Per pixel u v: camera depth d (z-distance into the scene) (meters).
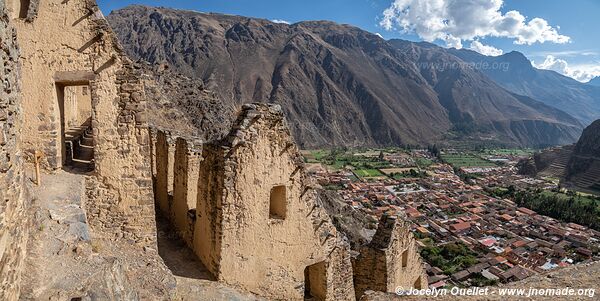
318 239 11.57
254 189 9.84
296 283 11.12
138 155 9.80
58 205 7.81
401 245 14.40
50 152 9.64
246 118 9.52
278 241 10.55
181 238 12.47
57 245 6.48
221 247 9.42
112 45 9.45
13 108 5.09
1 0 4.59
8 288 4.55
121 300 6.11
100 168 9.59
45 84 9.38
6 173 4.60
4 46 4.67
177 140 13.13
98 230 9.59
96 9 9.38
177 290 8.80
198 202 10.91
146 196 9.92
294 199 10.79
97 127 9.46
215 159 9.70
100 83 9.44
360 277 13.79
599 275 10.51
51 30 9.24
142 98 9.71
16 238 5.03
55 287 5.44
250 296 9.73
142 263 8.95
